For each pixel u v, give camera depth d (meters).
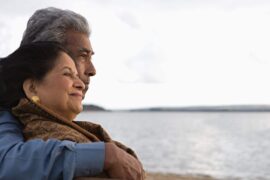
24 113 1.88
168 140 80.75
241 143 75.62
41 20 2.19
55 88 1.88
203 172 35.53
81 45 2.24
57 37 2.19
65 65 1.90
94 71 2.30
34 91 1.91
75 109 1.91
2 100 1.95
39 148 1.64
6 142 1.74
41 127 1.81
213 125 182.00
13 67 1.93
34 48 1.93
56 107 1.89
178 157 50.09
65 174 1.61
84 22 2.27
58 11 2.23
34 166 1.61
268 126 169.12
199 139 85.00
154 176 23.97
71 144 1.66
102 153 1.67
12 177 1.61
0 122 1.87
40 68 1.89
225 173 35.12
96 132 2.13
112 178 1.69
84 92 2.29
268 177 32.31
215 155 53.78
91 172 1.66
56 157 1.62
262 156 52.84
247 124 197.75
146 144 69.94
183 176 25.81
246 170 38.09
